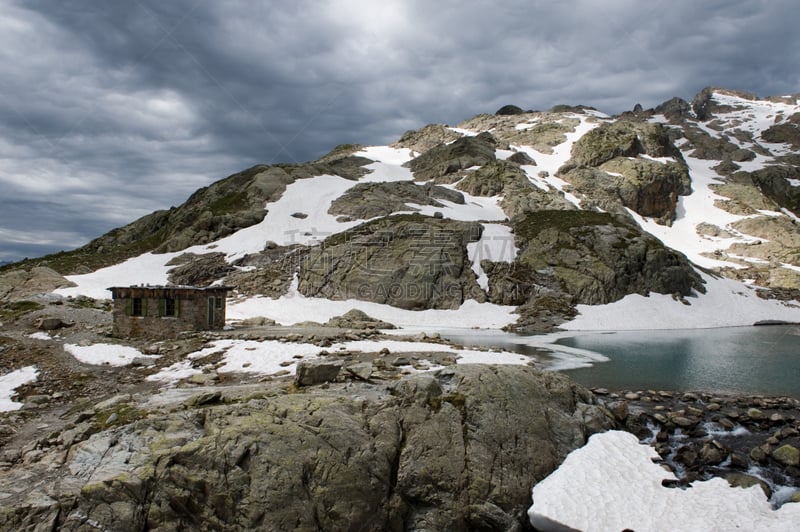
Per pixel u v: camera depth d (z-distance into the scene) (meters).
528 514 13.52
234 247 73.12
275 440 12.53
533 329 48.78
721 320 56.31
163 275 66.56
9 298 54.53
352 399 15.31
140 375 23.39
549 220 71.94
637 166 109.75
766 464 15.40
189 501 11.60
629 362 29.50
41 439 14.09
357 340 30.81
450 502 13.58
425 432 14.45
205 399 15.53
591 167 113.62
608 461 15.12
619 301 57.16
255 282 60.66
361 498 12.75
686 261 68.25
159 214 110.75
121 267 72.06
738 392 22.39
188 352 26.81
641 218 104.75
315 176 101.88
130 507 11.20
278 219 81.25
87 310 39.25
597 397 19.70
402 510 13.45
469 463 14.17
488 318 53.06
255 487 11.72
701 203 113.88
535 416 16.00
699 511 12.84
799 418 18.80
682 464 15.62
